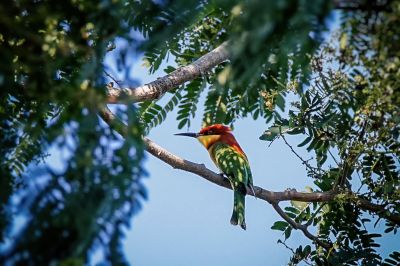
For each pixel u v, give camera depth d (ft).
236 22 15.65
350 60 18.45
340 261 30.35
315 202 32.19
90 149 14.98
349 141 27.09
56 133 15.17
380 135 24.18
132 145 15.44
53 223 14.17
